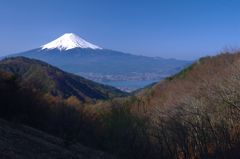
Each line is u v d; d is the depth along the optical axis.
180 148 9.97
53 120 35.06
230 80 23.86
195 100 23.56
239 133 10.05
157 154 10.95
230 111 11.61
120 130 13.58
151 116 15.17
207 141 9.39
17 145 16.17
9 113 30.72
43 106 35.62
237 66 31.58
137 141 11.95
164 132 10.34
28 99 33.72
